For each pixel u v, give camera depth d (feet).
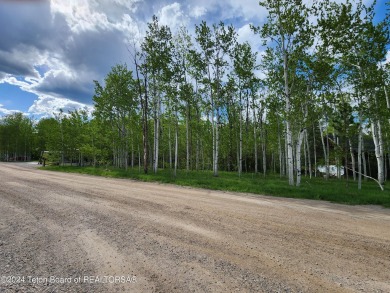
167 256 13.53
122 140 87.61
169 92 70.44
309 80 52.60
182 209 24.66
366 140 112.47
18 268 11.96
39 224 18.98
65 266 12.25
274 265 12.68
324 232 18.35
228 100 86.17
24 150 219.41
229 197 33.96
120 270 11.88
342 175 105.19
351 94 54.70
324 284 10.93
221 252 14.20
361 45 49.52
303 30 50.14
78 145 115.24
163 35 69.00
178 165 131.03
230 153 119.24
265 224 20.04
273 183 54.44
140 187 42.06
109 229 17.99
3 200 27.58
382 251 14.90
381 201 33.22
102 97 87.81
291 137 51.93
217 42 71.36
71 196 30.55
